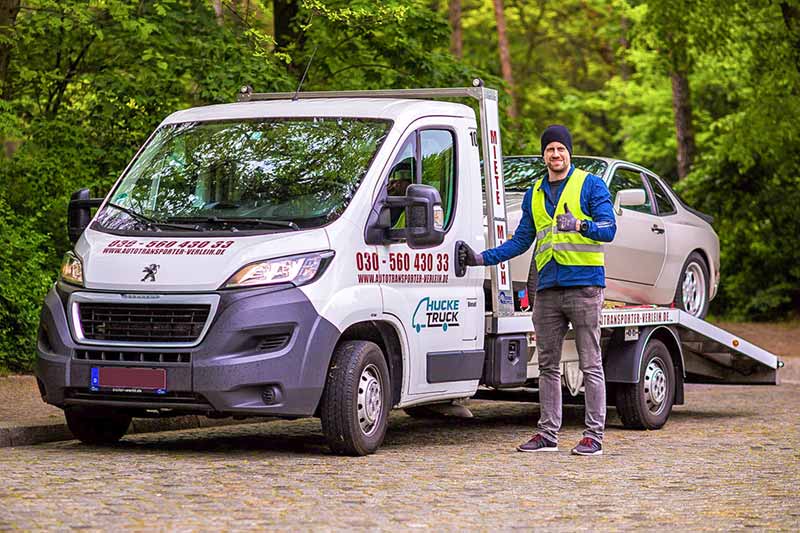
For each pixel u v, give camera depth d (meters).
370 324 11.96
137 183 12.47
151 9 21.83
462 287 12.94
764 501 9.72
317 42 23.80
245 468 10.72
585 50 60.12
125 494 9.24
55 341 11.65
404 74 24.94
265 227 11.63
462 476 10.63
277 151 12.33
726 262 38.88
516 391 15.96
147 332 11.37
